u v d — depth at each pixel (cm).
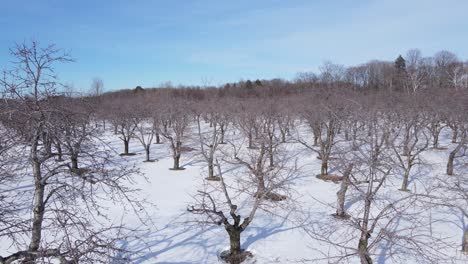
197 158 2658
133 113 2930
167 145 3284
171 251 1140
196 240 1224
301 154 2670
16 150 681
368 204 868
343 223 1123
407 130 1803
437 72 6300
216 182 1989
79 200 1543
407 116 1902
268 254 1117
